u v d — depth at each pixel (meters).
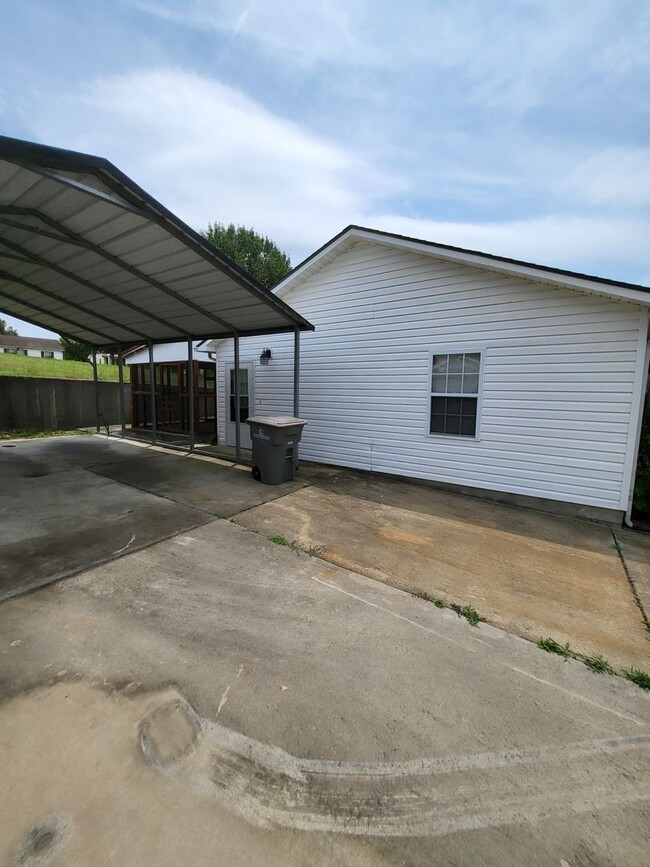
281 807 1.49
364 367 7.25
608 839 1.42
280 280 8.03
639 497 5.10
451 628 2.71
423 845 1.38
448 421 6.35
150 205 3.99
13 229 4.88
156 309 7.38
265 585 3.17
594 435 5.18
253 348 9.12
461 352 6.09
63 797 1.47
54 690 2.01
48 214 4.36
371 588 3.20
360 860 1.33
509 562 3.79
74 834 1.35
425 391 6.51
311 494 5.82
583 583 3.42
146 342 10.09
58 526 4.20
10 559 3.41
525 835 1.43
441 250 5.86
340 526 4.55
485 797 1.56
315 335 7.93
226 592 3.04
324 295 7.70
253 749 1.73
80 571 3.25
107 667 2.19
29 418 11.76
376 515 5.00
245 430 9.43
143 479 6.32
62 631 2.48
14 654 2.25
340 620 2.75
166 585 3.10
